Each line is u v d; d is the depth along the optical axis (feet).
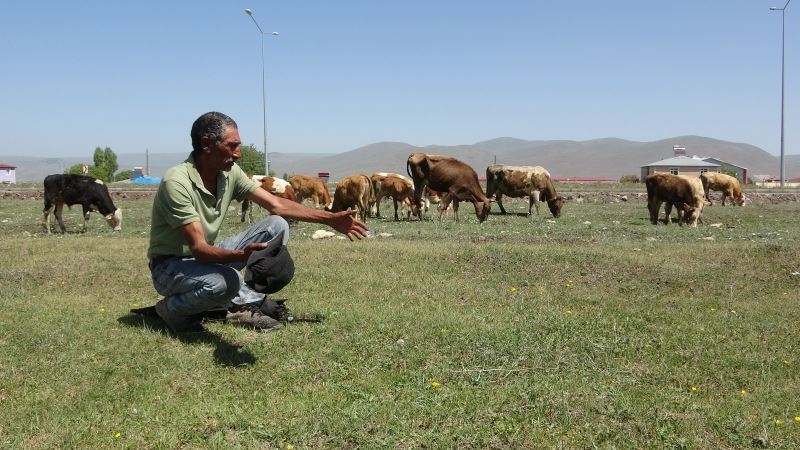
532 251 35.06
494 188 80.07
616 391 16.39
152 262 19.71
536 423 14.26
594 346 19.88
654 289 29.71
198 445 13.19
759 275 32.40
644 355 19.54
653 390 16.67
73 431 13.62
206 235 19.15
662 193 65.51
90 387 16.06
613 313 24.58
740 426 14.53
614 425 14.32
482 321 22.16
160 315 20.39
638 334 21.54
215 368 17.29
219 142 18.17
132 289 27.37
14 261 33.30
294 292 26.48
